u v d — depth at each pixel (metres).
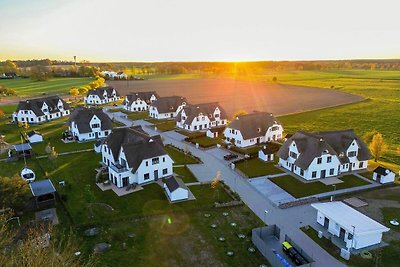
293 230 44.97
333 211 45.62
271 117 88.81
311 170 61.25
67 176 62.72
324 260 38.47
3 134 95.62
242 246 40.97
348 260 38.44
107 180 60.16
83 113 92.00
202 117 102.12
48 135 94.31
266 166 69.12
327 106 148.38
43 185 52.59
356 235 39.75
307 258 37.53
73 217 46.78
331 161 62.78
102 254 38.53
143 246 40.47
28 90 192.75
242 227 45.41
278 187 58.59
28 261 25.73
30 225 44.03
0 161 71.06
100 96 155.75
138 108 137.62
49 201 50.72
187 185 59.00
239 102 162.88
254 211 50.06
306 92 199.50
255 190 57.47
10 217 43.22
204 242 41.53
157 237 42.47
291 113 133.00
